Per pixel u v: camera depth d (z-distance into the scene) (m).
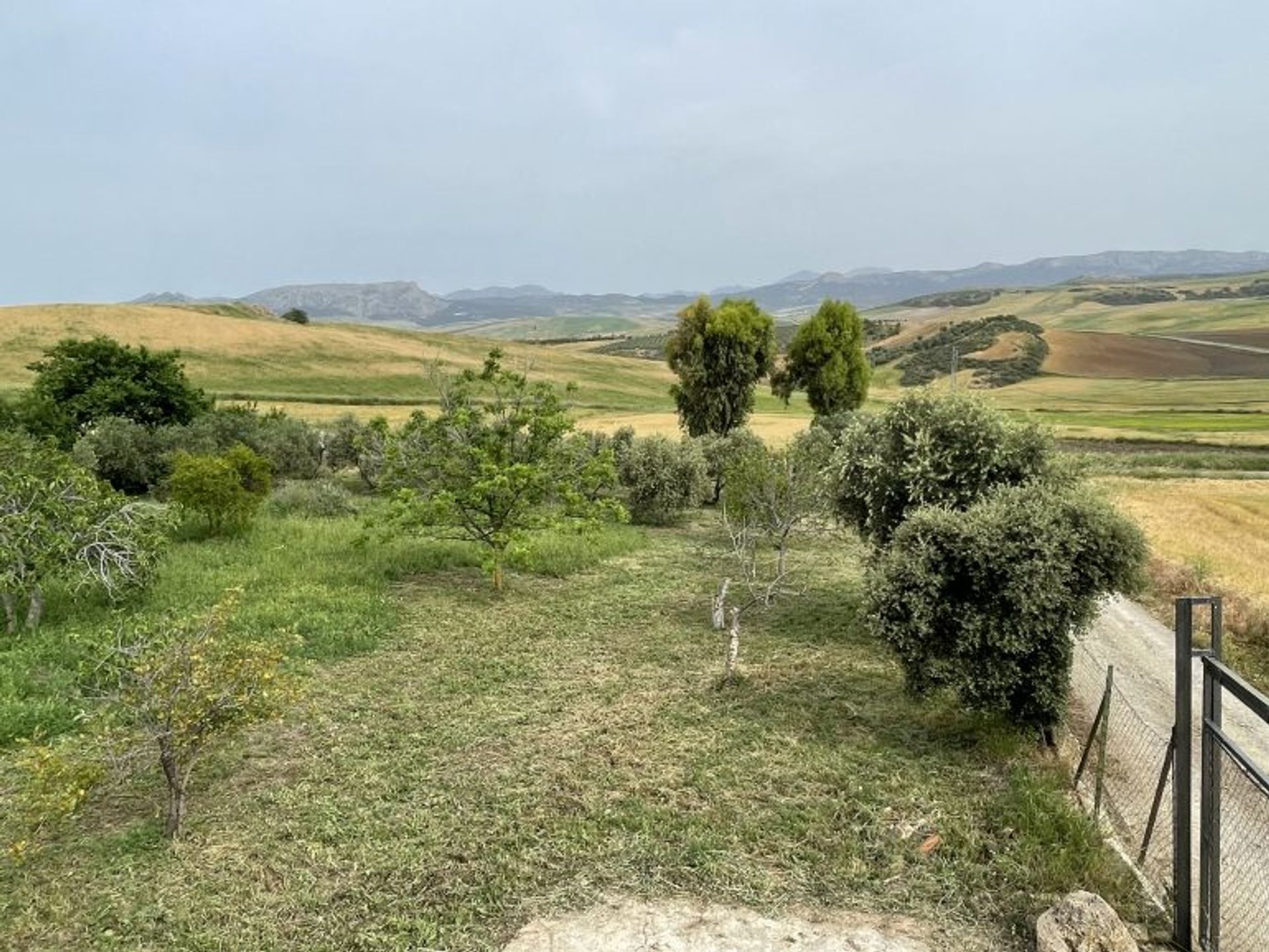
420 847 7.05
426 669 11.55
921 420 12.73
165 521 15.26
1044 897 6.46
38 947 5.82
